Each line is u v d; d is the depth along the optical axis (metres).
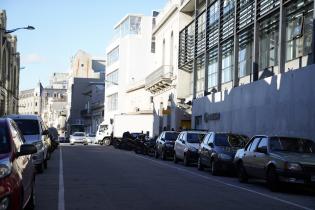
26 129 19.23
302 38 24.25
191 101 44.81
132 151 44.72
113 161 27.31
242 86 30.28
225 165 19.81
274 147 15.55
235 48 32.53
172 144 30.89
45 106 163.38
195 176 19.61
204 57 41.38
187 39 46.00
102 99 93.81
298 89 22.45
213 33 38.62
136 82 71.12
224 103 33.84
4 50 70.19
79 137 64.56
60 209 10.57
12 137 8.26
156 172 20.78
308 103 21.36
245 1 31.30
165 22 54.50
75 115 115.56
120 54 78.62
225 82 36.22
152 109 63.47
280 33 25.55
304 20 24.08
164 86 52.81
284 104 23.95
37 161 18.20
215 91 38.19
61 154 33.97
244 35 32.09
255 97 28.02
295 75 22.81
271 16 27.78
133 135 46.78
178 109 47.09
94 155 33.41
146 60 78.62
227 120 32.97
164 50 55.00
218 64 36.59
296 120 22.50
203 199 12.57
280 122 24.30
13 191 6.85
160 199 12.34
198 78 43.78
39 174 18.67
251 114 28.50
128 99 76.12
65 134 117.69
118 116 55.44
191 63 45.75
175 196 13.01
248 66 31.64
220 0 35.97
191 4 45.34
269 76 27.88
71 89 117.19
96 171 20.27
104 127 65.56
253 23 29.41
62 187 14.61
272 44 27.80
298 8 24.70
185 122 47.09
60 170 20.52
